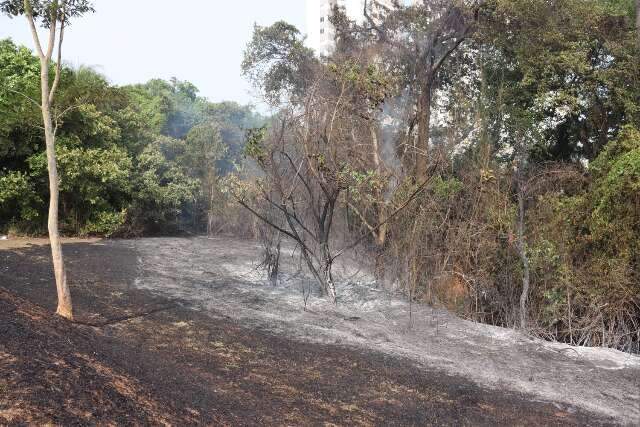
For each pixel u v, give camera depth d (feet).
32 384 13.99
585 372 25.11
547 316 34.09
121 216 63.98
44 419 12.62
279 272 42.42
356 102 35.76
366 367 23.62
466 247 36.52
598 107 54.80
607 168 38.52
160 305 31.14
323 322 30.53
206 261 47.19
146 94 103.60
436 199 38.09
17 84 55.21
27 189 55.47
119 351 20.85
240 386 19.93
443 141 44.68
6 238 54.75
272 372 22.00
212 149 83.82
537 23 53.21
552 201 37.17
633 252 32.83
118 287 34.86
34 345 16.83
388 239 39.81
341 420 17.92
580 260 35.40
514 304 35.27
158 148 79.41
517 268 35.55
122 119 72.54
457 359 26.11
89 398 14.29
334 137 34.45
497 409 20.13
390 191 38.01
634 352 31.45
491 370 24.85
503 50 56.70
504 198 37.04
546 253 34.53
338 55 51.60
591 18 53.01
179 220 78.59
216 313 30.55
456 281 37.14
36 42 24.47
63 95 56.08
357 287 38.32
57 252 24.91
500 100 51.34
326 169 31.81
